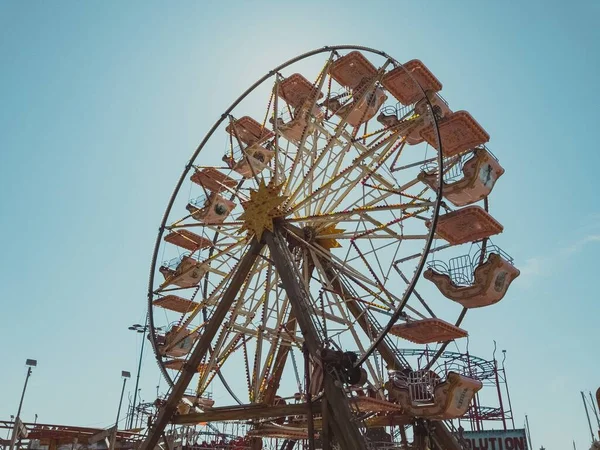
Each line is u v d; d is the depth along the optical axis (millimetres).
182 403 27281
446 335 23406
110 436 31578
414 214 25141
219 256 29203
